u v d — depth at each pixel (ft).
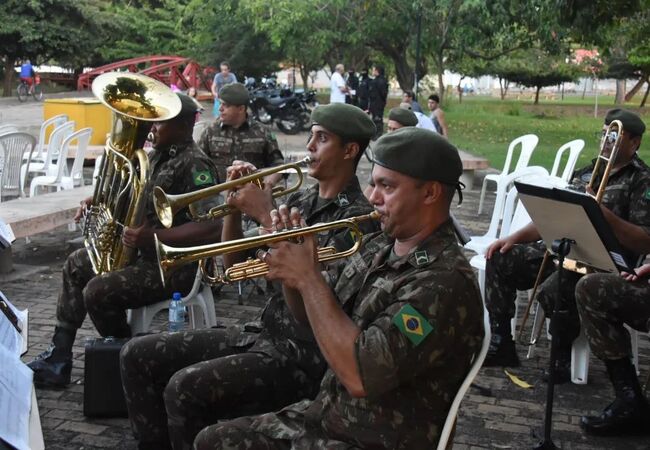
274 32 66.74
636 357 14.64
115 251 12.67
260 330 10.09
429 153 7.47
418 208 7.57
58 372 13.34
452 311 7.18
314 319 7.20
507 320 15.23
